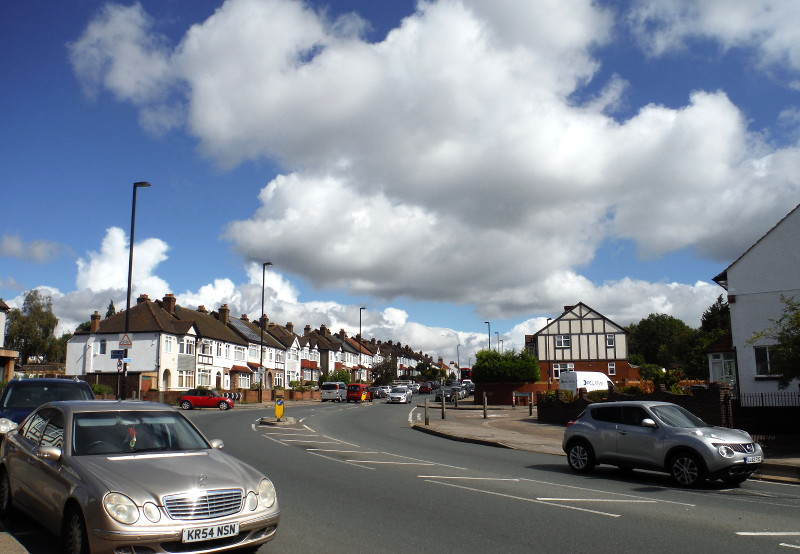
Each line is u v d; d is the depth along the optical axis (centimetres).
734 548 730
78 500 600
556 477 1304
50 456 675
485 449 1889
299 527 808
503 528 819
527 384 5006
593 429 1362
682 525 846
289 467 1366
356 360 11025
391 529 805
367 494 1049
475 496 1045
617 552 710
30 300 6781
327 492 1065
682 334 8369
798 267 2264
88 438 704
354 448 1797
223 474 641
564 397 2920
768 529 827
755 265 2350
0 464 851
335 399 5791
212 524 589
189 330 5634
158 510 577
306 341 8788
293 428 2491
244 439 1988
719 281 2491
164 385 5300
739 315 2350
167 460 666
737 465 1167
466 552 702
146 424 752
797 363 1611
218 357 6244
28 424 823
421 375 12925
